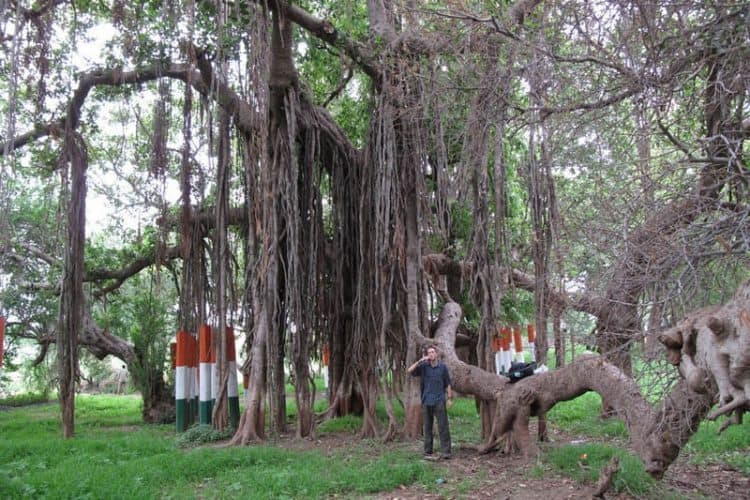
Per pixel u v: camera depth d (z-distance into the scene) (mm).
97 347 14953
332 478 7016
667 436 5598
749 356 3816
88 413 16641
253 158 10891
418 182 10484
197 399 12609
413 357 10500
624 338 5254
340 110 14438
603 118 6059
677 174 5676
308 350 11156
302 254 11383
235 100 10766
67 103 11016
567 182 8703
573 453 7965
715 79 5250
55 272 15070
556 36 6406
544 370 9086
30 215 15336
